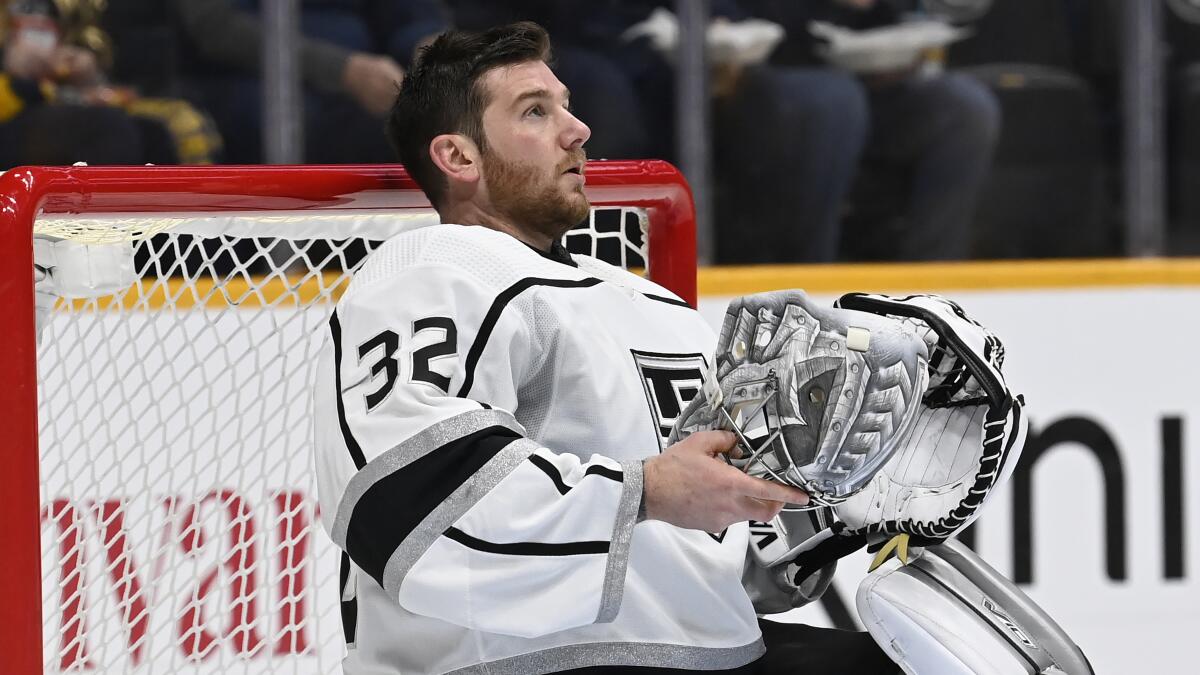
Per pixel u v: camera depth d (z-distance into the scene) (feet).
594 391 18.57
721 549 19.60
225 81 42.11
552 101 20.33
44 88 40.63
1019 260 47.09
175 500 24.73
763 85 44.70
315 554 26.27
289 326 28.25
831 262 45.80
